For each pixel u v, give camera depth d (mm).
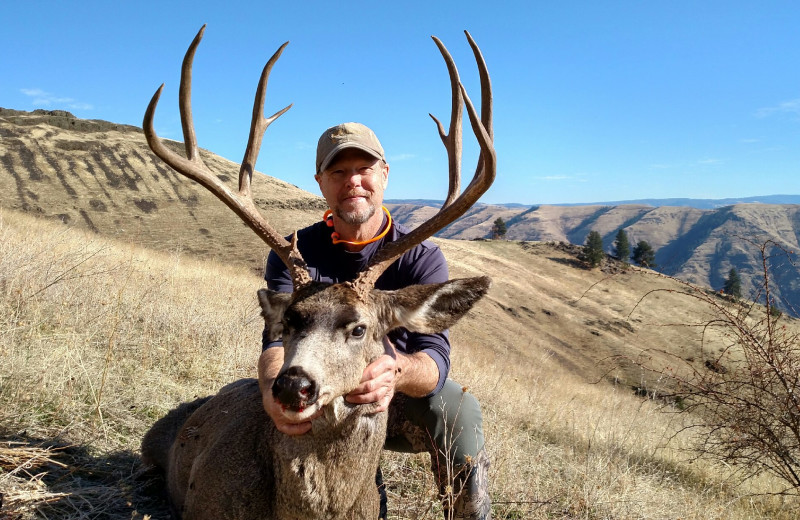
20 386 4660
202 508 3514
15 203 62469
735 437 6488
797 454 6504
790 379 5824
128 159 89125
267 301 3592
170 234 53062
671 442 9172
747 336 5879
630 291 72500
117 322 6316
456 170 3689
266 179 91625
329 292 3258
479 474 3893
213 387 6094
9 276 6934
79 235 14992
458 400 3896
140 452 4578
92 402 4883
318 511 3238
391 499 4664
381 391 3254
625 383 17609
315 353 3021
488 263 81250
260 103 3721
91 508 3713
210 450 3641
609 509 5410
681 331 34156
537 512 5016
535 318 59719
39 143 89312
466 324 43938
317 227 4156
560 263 89062
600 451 7730
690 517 5723
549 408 9992
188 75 3371
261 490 3328
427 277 3980
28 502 3502
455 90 3691
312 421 3184
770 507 7094
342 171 3834
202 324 7805
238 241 50469
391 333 4039
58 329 6113
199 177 3428
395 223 4223
